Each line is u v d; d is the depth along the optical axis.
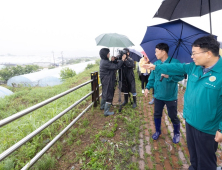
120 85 3.59
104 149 2.32
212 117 1.29
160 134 2.72
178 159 2.14
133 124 3.07
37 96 6.88
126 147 2.41
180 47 2.02
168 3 1.73
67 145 2.51
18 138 2.71
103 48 3.16
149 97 4.89
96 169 1.98
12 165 2.05
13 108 5.52
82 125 3.14
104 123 3.19
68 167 2.05
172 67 1.60
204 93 1.27
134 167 1.96
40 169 1.98
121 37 3.05
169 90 2.14
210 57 1.19
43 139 2.76
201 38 1.20
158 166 2.03
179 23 1.76
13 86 15.27
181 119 3.37
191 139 1.57
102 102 3.76
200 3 1.64
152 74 2.50
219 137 1.19
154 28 1.99
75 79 11.20
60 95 2.32
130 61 3.51
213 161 1.49
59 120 3.30
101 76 3.25
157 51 2.05
